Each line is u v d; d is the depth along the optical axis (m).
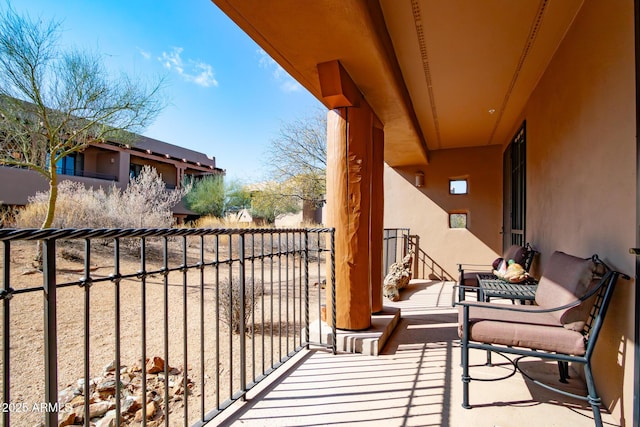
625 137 1.55
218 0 1.65
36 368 2.38
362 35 1.96
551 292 1.94
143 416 1.24
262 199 12.66
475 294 4.48
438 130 4.88
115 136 6.85
